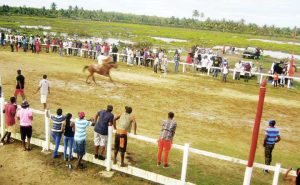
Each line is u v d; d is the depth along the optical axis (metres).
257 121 8.25
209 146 13.42
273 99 22.73
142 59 33.16
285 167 12.05
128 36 81.94
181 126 15.70
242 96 22.81
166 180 9.98
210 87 25.03
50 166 11.05
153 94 21.50
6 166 10.92
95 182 10.21
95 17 182.25
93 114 16.41
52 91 20.41
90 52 35.72
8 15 137.25
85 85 22.67
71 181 10.20
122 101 19.34
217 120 17.09
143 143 13.27
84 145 10.84
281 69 28.47
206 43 76.75
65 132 11.08
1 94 16.52
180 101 20.30
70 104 17.89
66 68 28.42
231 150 13.22
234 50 62.09
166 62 28.06
